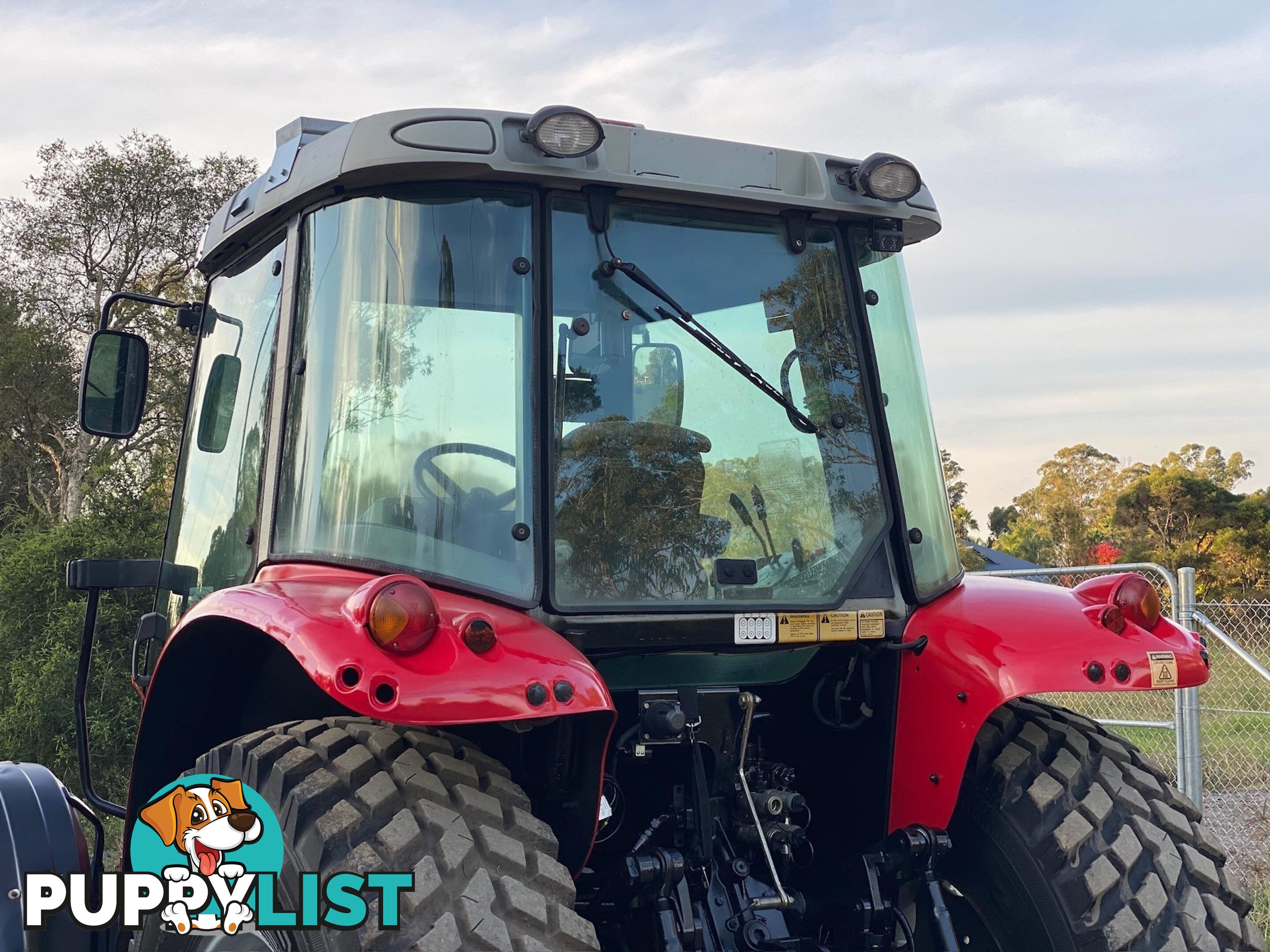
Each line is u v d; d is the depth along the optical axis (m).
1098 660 2.81
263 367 3.12
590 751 2.47
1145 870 2.68
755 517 2.87
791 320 3.04
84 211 28.91
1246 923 2.69
